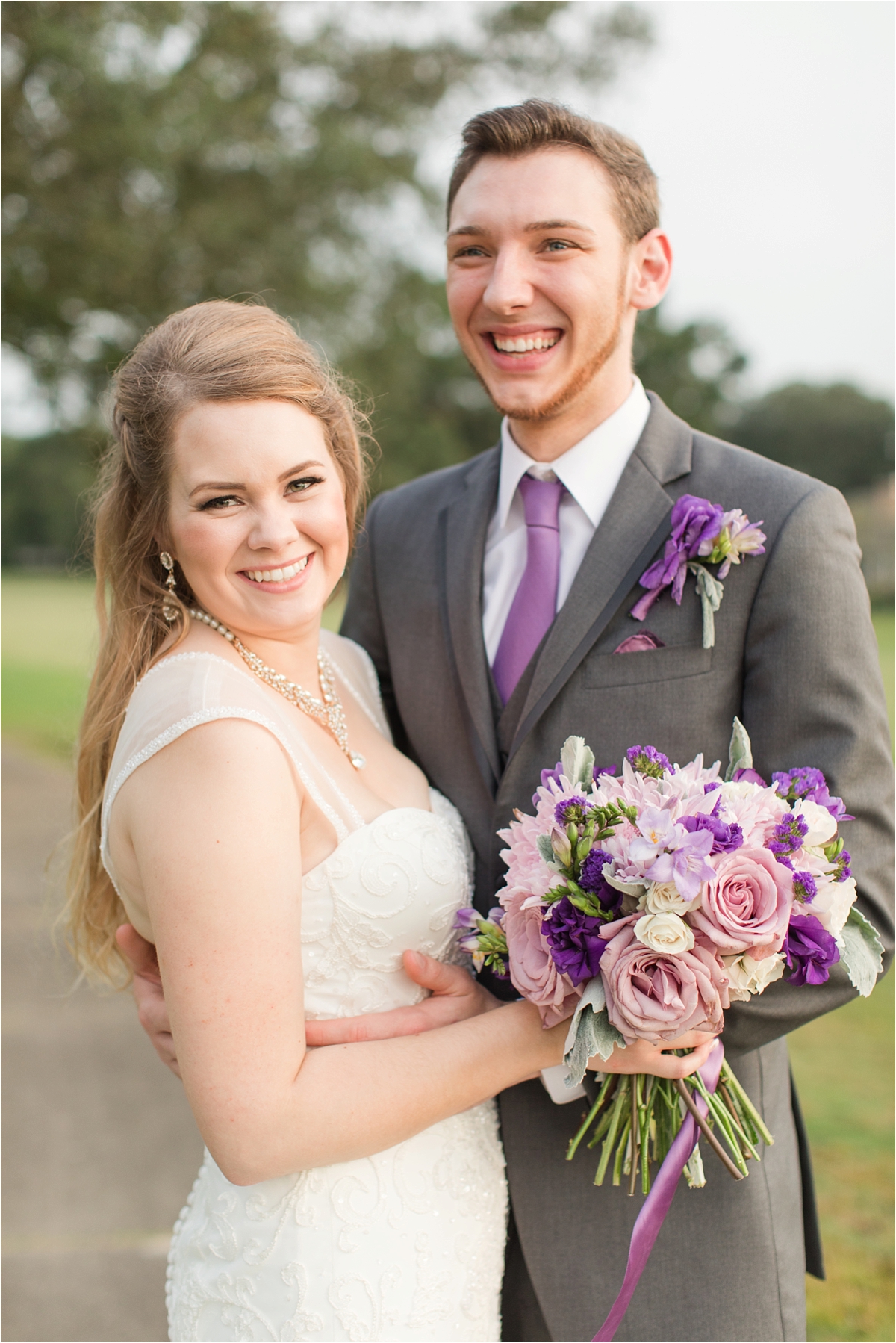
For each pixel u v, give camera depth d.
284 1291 1.53
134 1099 4.08
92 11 6.95
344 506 1.76
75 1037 4.71
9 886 6.70
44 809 8.95
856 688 1.68
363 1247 1.55
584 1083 1.66
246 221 8.67
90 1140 3.74
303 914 1.60
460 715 2.01
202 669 1.58
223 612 1.65
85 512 1.91
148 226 8.35
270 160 8.85
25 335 8.52
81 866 1.92
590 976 1.41
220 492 1.58
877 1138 3.66
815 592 1.71
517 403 1.93
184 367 1.60
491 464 2.16
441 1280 1.61
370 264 10.20
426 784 1.98
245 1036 1.41
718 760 1.77
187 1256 1.65
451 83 9.77
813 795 1.53
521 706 1.89
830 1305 2.81
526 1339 1.91
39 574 48.84
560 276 1.86
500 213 1.86
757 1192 1.78
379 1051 1.53
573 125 1.88
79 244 7.81
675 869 1.33
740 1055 1.67
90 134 7.30
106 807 1.60
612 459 1.96
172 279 8.77
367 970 1.65
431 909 1.68
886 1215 3.21
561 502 2.01
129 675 1.73
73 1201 3.33
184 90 8.09
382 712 2.12
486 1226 1.71
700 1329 1.74
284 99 9.19
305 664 1.79
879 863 1.66
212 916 1.41
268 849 1.44
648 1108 1.58
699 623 1.79
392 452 15.12
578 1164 1.79
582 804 1.45
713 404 35.72
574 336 1.89
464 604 2.01
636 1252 1.52
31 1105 4.02
